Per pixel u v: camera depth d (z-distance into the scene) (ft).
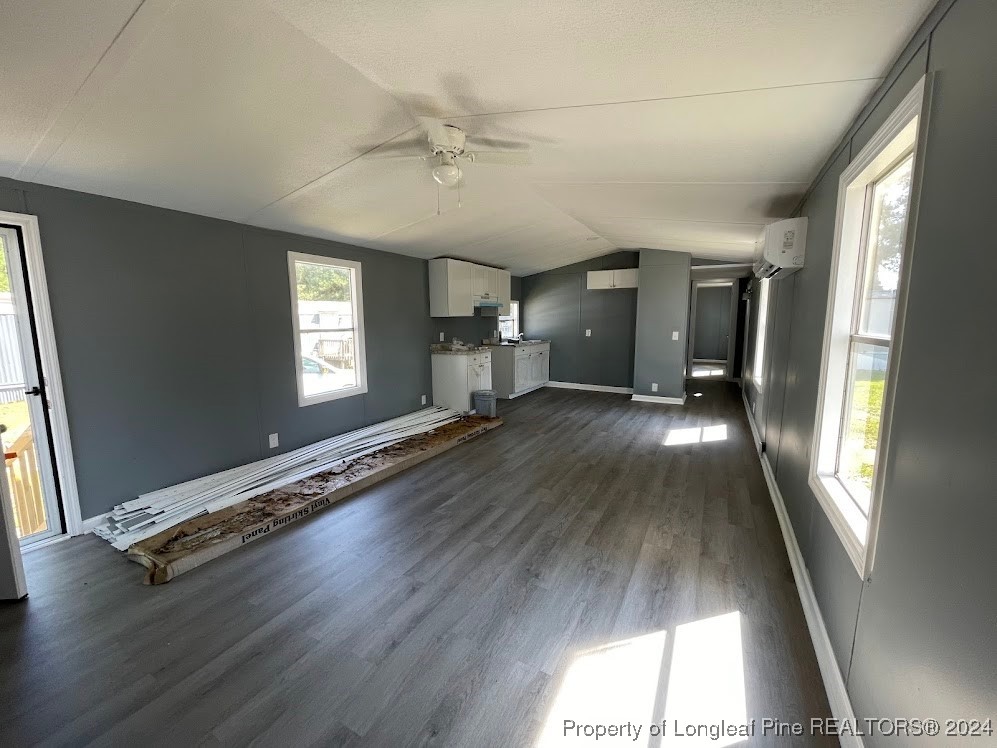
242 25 4.83
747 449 14.70
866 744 4.18
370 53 5.23
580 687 5.30
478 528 9.29
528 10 4.34
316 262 13.87
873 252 6.18
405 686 5.31
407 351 18.25
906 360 3.88
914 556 3.53
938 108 3.53
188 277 10.48
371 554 8.28
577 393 25.23
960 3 3.24
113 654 5.80
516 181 11.21
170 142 7.29
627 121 6.74
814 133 6.36
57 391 8.45
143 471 9.86
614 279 24.76
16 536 6.86
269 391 12.59
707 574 7.58
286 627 6.32
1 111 5.85
